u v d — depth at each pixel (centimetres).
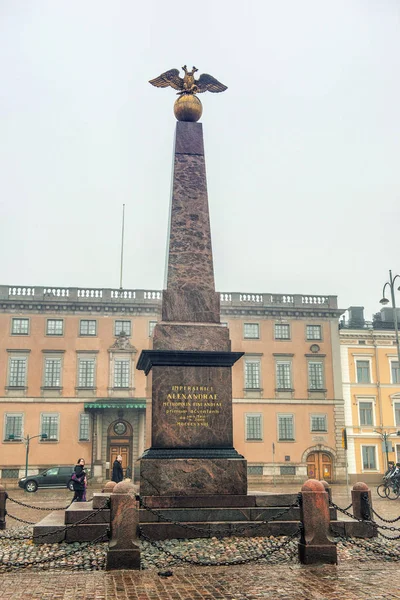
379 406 4659
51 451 4241
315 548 886
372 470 4553
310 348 4666
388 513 1847
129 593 726
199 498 1123
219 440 1188
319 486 914
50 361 4372
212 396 1205
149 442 1210
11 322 4384
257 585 765
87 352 4409
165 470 1144
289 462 4459
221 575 820
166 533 1058
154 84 1476
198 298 1308
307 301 4772
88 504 1357
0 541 1113
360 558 934
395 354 4756
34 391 4309
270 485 4128
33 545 1044
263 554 879
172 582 782
